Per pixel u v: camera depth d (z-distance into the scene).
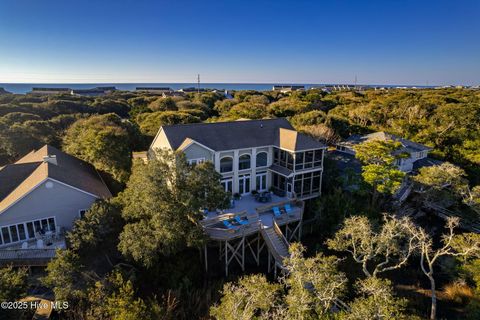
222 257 25.23
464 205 31.36
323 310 15.69
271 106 71.69
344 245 21.84
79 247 20.47
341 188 31.33
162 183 20.22
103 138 33.25
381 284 16.22
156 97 95.94
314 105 76.06
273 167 31.28
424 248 20.36
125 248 19.62
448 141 47.44
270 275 24.36
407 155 31.78
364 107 66.19
